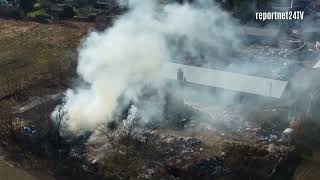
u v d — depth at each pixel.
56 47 55.66
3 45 56.47
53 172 29.98
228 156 30.95
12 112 37.31
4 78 44.84
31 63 49.91
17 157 31.56
